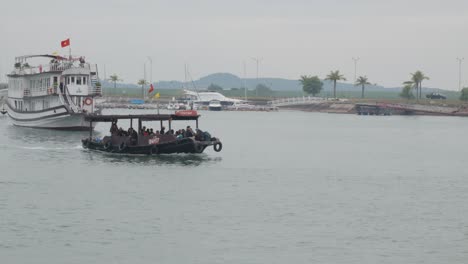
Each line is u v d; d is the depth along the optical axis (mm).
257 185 69812
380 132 169750
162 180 70812
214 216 55031
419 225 53031
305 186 70000
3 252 45094
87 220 52969
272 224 52750
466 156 104688
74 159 85750
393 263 44125
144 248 46375
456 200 63219
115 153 90500
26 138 115438
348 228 51875
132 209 56938
